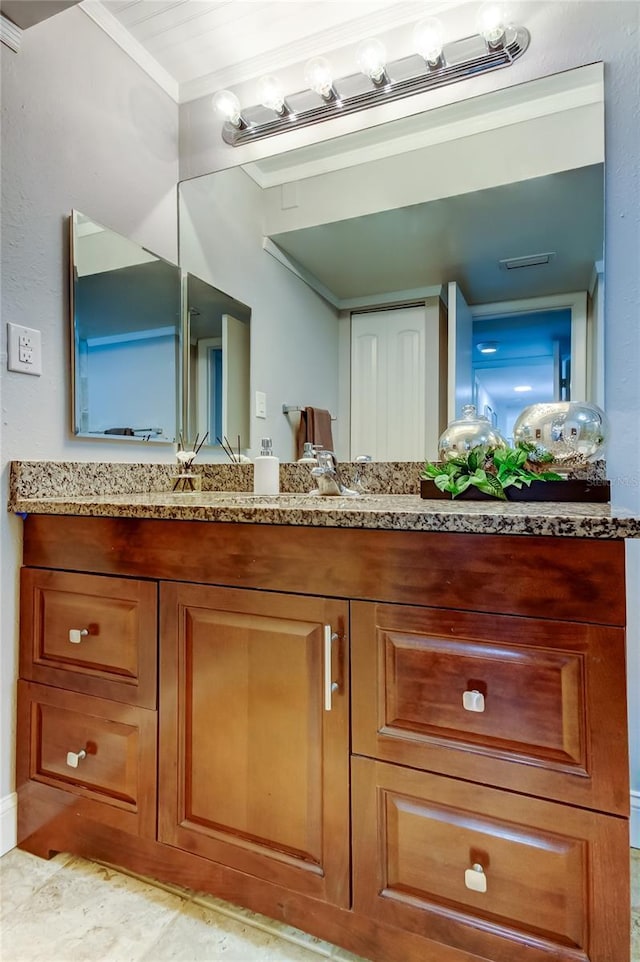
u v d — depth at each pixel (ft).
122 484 5.02
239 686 3.12
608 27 4.21
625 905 2.25
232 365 5.80
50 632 3.85
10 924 3.25
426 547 2.62
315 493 5.03
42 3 3.76
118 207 5.07
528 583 2.41
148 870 3.45
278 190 5.56
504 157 4.66
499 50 4.44
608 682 2.28
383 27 4.92
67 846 3.76
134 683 3.48
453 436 4.53
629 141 4.15
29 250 4.15
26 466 4.05
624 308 4.15
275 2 4.75
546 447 3.99
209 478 5.85
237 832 3.14
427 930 2.64
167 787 3.36
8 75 3.98
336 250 5.35
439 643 2.60
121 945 3.10
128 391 5.17
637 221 4.12
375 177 5.18
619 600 2.27
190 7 4.78
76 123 4.59
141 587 3.44
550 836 2.39
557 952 2.37
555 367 4.53
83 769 3.68
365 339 5.27
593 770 2.31
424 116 4.93
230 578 3.14
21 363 4.07
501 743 2.48
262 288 5.65
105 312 4.89
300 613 2.93
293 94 5.31
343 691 2.82
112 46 4.99
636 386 4.10
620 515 2.43
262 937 3.16
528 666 2.42
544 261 4.56
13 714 4.01
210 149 5.79
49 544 3.85
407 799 2.68
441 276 4.96
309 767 2.93
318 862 2.91
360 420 5.28
